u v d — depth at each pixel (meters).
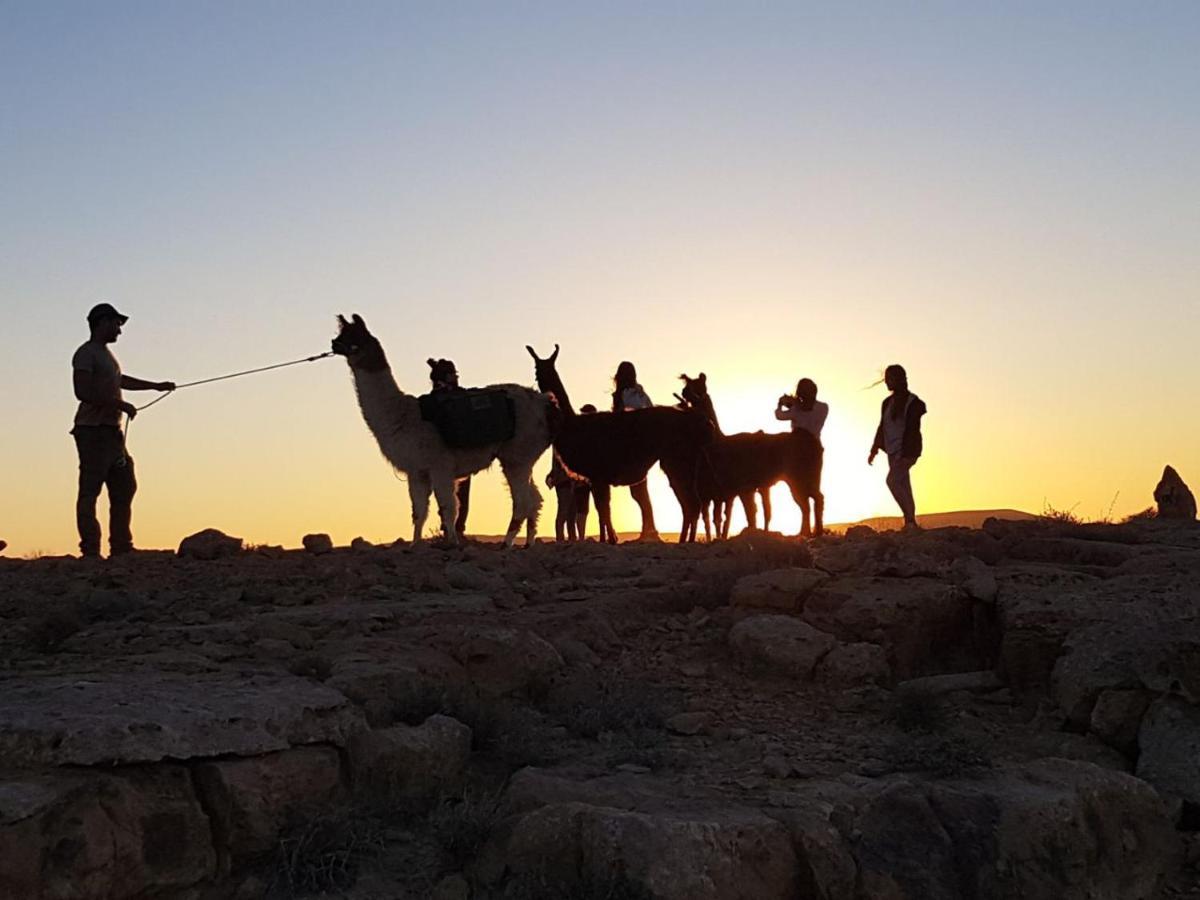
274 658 9.70
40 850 6.47
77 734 6.92
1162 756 9.16
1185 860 8.51
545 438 16.14
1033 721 10.16
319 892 7.18
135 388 15.77
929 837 7.82
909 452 17.00
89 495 15.22
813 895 7.43
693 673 10.88
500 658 10.01
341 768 7.96
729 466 17.78
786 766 8.69
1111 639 10.05
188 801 7.09
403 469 15.25
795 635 11.06
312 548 15.99
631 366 19.58
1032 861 7.86
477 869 7.45
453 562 14.09
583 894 7.04
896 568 12.48
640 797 8.01
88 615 11.40
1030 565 13.61
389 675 9.17
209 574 13.42
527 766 8.66
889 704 10.27
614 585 13.12
